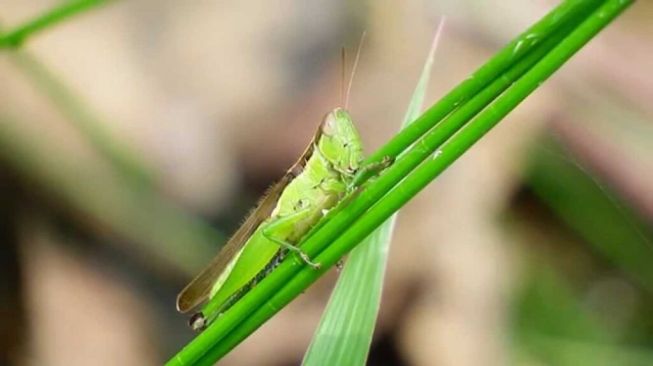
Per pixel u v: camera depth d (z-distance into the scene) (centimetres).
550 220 28
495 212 28
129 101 28
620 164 28
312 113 28
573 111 28
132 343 27
